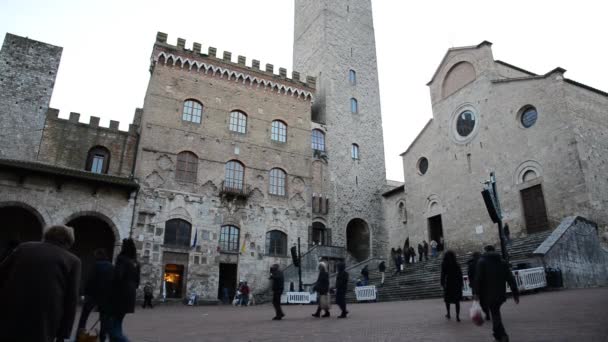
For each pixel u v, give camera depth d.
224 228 37.19
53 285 4.81
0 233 30.30
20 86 33.88
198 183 37.03
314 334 11.02
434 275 27.80
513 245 28.20
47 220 29.47
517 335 8.85
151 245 33.28
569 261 22.14
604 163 29.61
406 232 44.38
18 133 32.78
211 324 15.16
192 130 38.22
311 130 45.22
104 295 7.86
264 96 43.31
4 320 4.57
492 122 35.53
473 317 8.39
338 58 50.84
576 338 7.93
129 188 32.62
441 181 39.72
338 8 53.62
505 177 33.50
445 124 40.41
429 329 10.88
